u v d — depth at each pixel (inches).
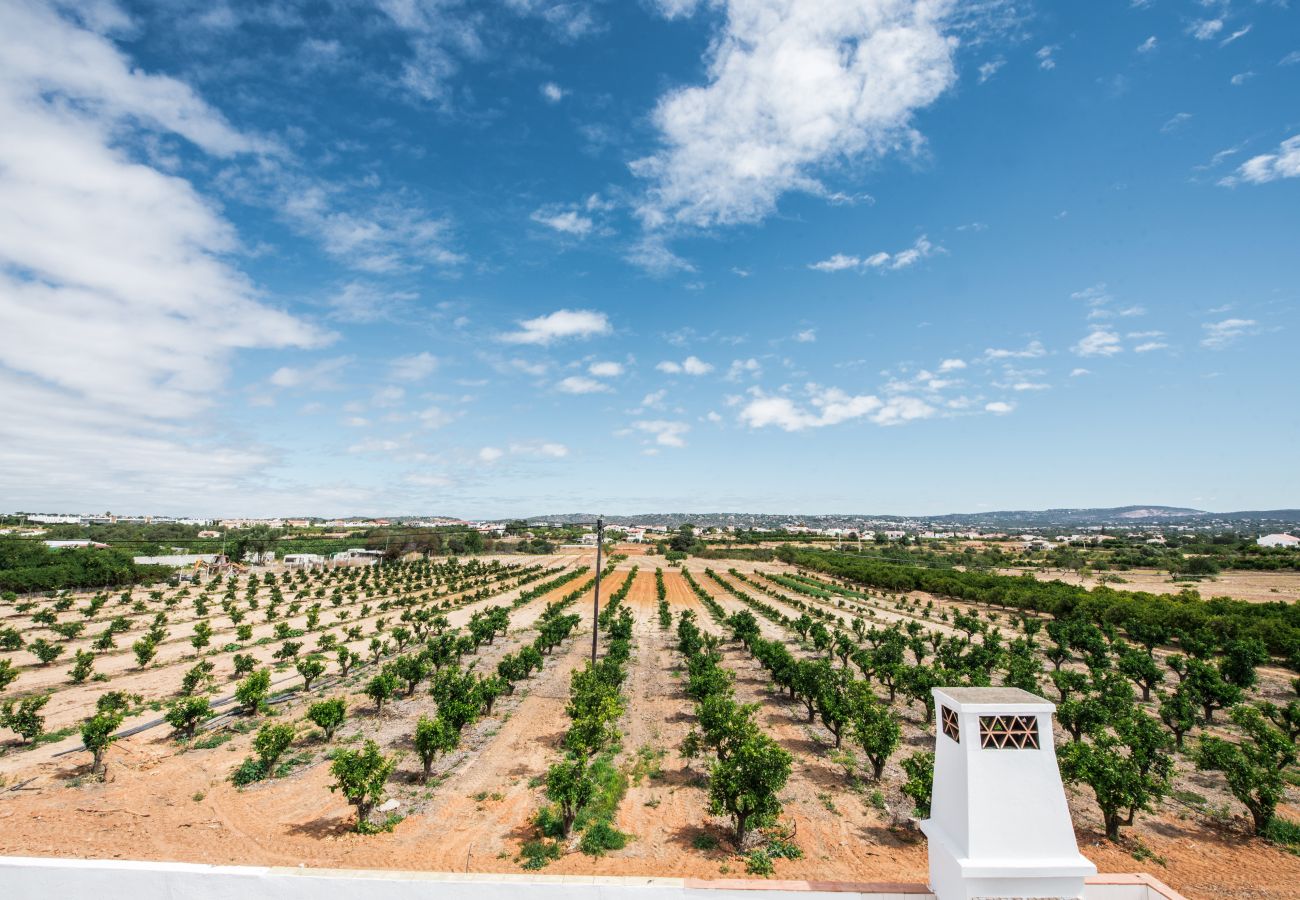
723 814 765.9
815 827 812.0
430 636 2208.4
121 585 3548.2
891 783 966.4
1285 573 4658.0
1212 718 1349.7
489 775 971.3
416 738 924.6
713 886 280.7
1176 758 1101.7
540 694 1470.2
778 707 1419.8
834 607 3277.6
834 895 273.0
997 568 5398.6
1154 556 5620.1
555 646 2085.4
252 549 5502.0
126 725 1169.4
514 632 2365.9
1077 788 974.4
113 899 301.1
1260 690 1620.3
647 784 944.9
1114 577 4471.0
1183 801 920.3
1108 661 1802.4
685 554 7239.2
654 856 719.1
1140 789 786.2
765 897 273.9
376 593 3535.9
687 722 1267.2
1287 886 688.4
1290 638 1846.7
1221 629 2114.9
